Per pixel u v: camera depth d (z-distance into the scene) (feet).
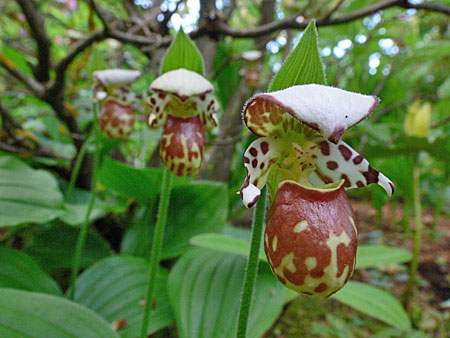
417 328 0.70
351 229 0.25
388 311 0.53
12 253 0.52
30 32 0.62
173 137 0.42
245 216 0.99
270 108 0.29
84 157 0.76
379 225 1.24
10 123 0.69
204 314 0.47
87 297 0.53
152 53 0.84
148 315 0.41
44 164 0.78
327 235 0.24
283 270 0.24
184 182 0.68
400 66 1.15
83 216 0.60
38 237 0.67
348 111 0.23
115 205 0.67
